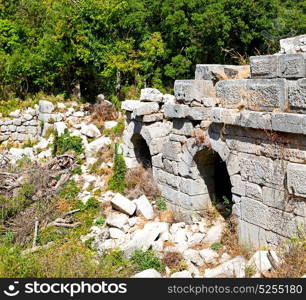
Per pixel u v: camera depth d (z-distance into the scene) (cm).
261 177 689
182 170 918
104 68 1870
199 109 829
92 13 1811
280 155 647
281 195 652
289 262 570
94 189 1127
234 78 824
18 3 2372
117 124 1451
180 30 2389
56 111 1677
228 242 771
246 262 658
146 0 2545
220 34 2372
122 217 924
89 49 1830
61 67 1962
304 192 604
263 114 661
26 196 1070
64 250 782
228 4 2394
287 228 644
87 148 1354
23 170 1230
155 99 1052
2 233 930
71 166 1276
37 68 1938
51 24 2117
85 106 1733
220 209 898
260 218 700
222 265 677
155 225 877
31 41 2231
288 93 630
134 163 1162
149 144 1048
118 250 800
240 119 707
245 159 723
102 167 1225
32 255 701
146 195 1033
